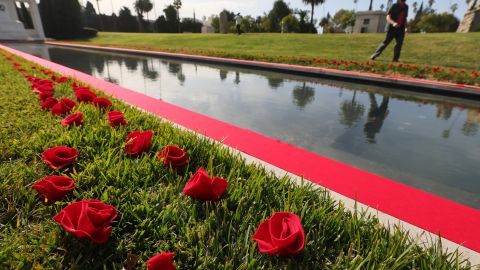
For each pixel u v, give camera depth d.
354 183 1.72
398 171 2.58
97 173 1.40
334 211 1.27
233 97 5.39
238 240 1.00
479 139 3.38
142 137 1.56
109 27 44.50
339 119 4.08
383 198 1.56
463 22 20.27
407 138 3.38
